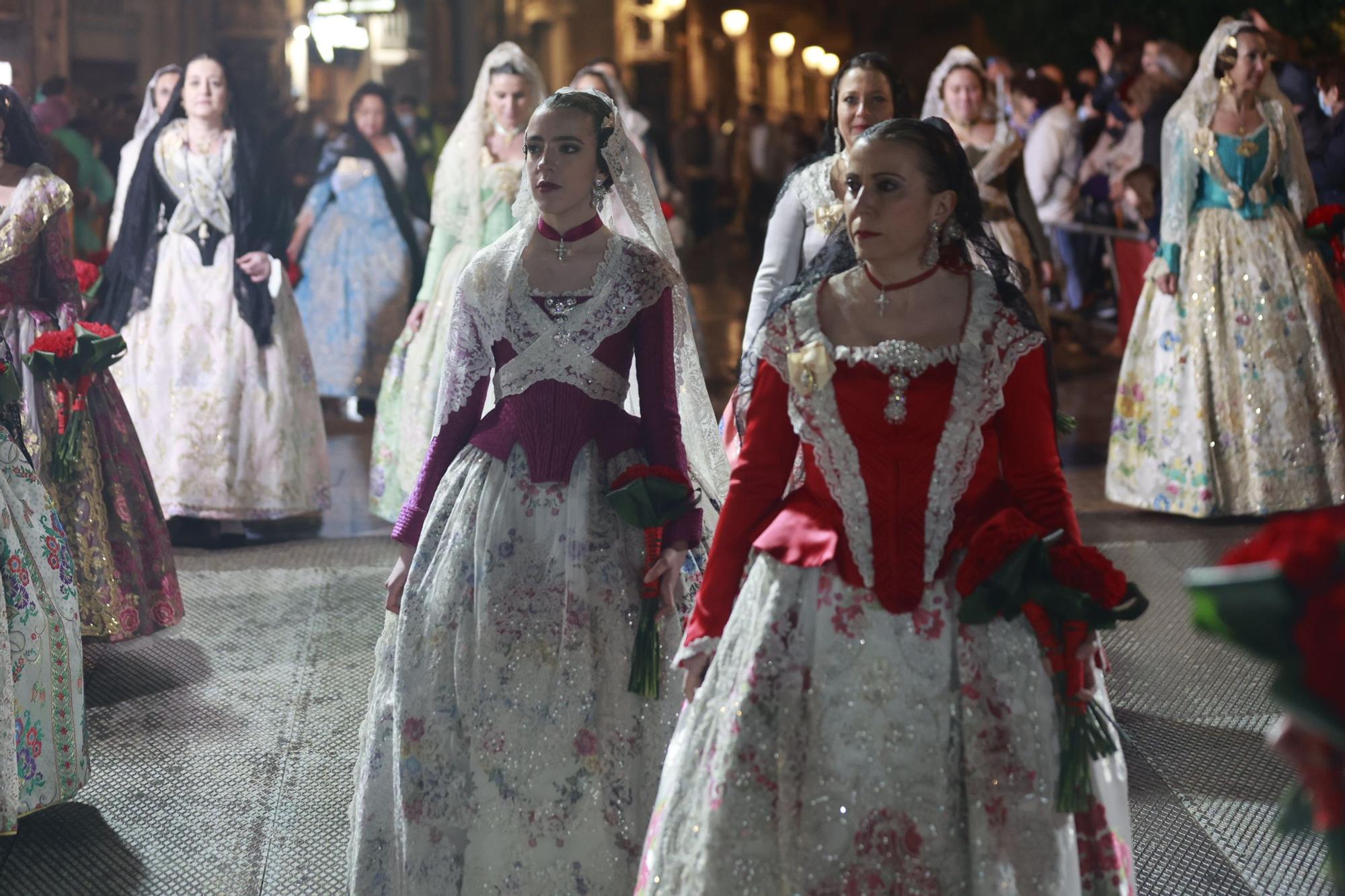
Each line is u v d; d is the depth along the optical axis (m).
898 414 2.35
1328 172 7.38
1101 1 14.94
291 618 5.13
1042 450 2.38
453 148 6.12
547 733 2.79
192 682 4.53
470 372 2.99
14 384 3.49
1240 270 5.98
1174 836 3.45
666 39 26.31
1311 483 6.00
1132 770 3.81
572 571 2.84
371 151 8.85
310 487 6.30
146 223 6.07
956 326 2.39
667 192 9.51
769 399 2.46
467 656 2.83
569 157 2.91
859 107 3.82
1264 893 3.18
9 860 3.40
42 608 3.47
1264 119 5.98
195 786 3.80
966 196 2.40
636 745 2.83
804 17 29.77
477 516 2.88
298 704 4.35
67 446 4.27
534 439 2.89
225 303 6.08
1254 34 5.91
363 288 8.81
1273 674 4.47
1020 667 2.26
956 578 2.29
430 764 2.81
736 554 2.45
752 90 29.00
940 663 2.28
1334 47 11.43
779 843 2.26
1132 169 9.45
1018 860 2.21
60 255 4.81
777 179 20.06
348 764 3.93
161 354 6.08
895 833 2.24
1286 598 1.44
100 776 3.85
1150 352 6.21
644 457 2.95
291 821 3.59
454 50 19.06
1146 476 6.23
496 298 2.94
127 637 4.59
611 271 2.95
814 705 2.29
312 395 6.34
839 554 2.33
